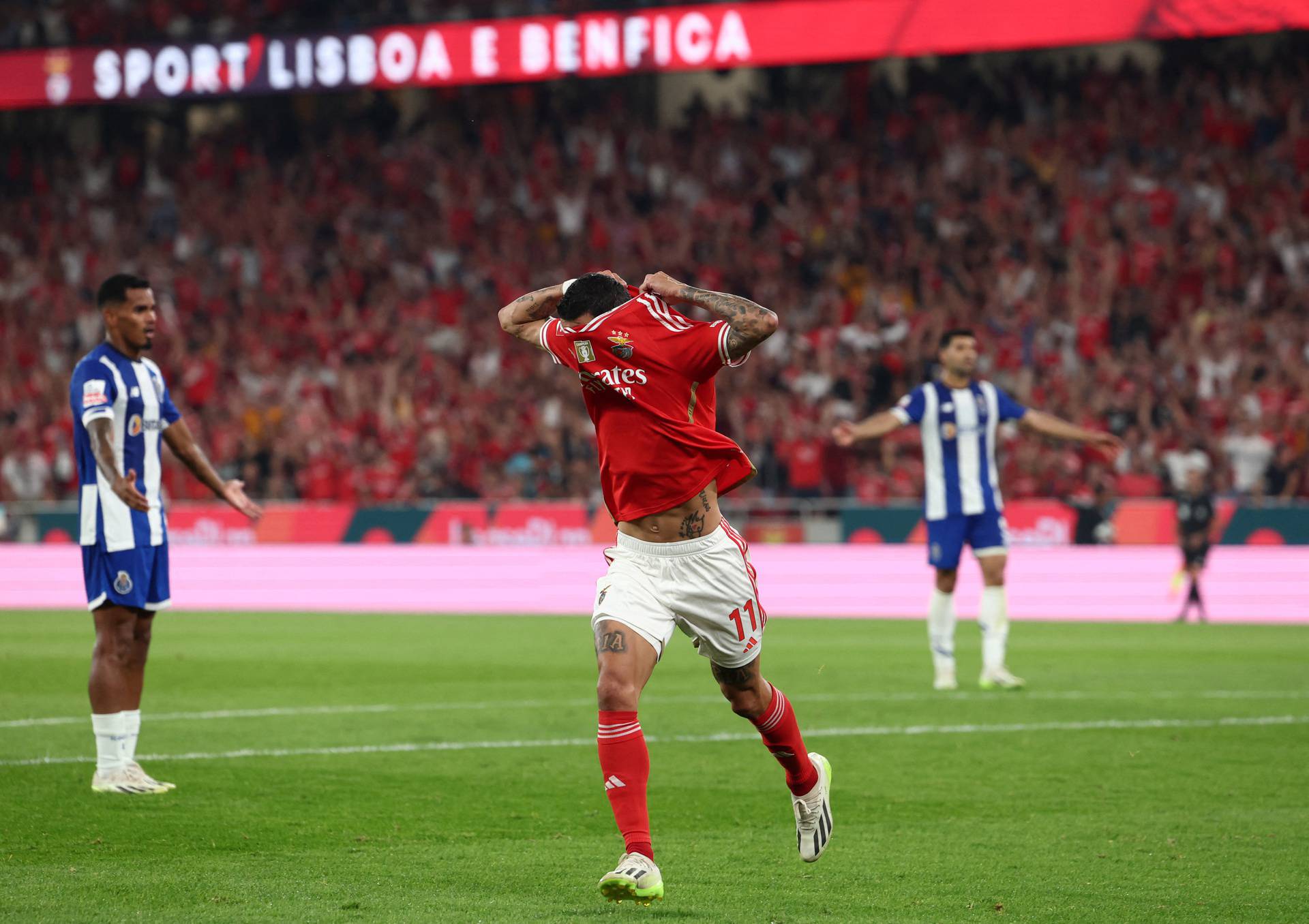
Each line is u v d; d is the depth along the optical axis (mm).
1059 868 9398
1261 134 46438
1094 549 32781
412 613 35062
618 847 9984
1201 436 38188
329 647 25766
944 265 46219
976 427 19359
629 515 8867
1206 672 21500
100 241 54125
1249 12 40219
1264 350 41250
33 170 56656
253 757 13789
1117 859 9664
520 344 47375
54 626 31062
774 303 47094
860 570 34562
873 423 19391
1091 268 44438
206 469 13211
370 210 53188
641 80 55031
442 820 10867
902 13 42906
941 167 48812
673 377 8766
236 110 56781
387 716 16734
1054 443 38969
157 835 10281
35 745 14344
